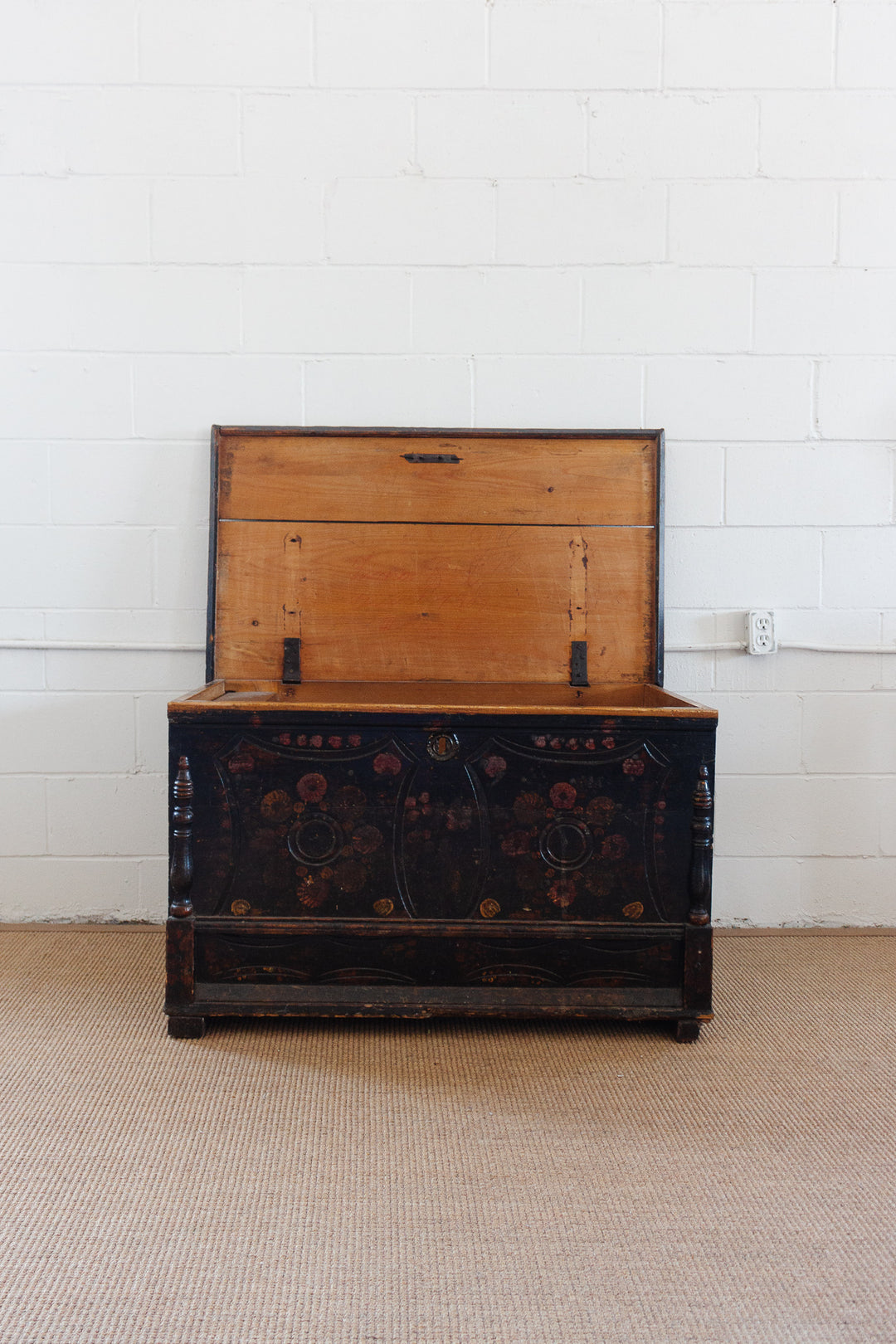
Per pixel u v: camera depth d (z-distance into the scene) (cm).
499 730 205
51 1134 172
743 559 266
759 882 273
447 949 209
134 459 261
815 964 250
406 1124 177
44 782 268
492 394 261
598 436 255
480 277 258
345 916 208
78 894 271
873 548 266
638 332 260
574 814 206
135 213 256
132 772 268
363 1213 151
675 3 254
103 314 258
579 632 255
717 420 263
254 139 255
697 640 267
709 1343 127
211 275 257
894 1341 128
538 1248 144
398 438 255
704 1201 155
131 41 252
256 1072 195
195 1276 137
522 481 255
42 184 254
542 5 253
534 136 256
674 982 210
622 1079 193
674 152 257
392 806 206
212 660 250
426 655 254
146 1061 198
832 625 268
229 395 260
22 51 252
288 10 252
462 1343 126
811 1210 154
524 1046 207
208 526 260
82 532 262
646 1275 139
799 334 261
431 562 254
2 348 258
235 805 206
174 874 206
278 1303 132
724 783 271
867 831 272
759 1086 191
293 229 257
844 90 256
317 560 253
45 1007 221
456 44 253
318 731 205
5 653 265
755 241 259
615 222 258
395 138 255
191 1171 162
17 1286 135
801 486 264
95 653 265
